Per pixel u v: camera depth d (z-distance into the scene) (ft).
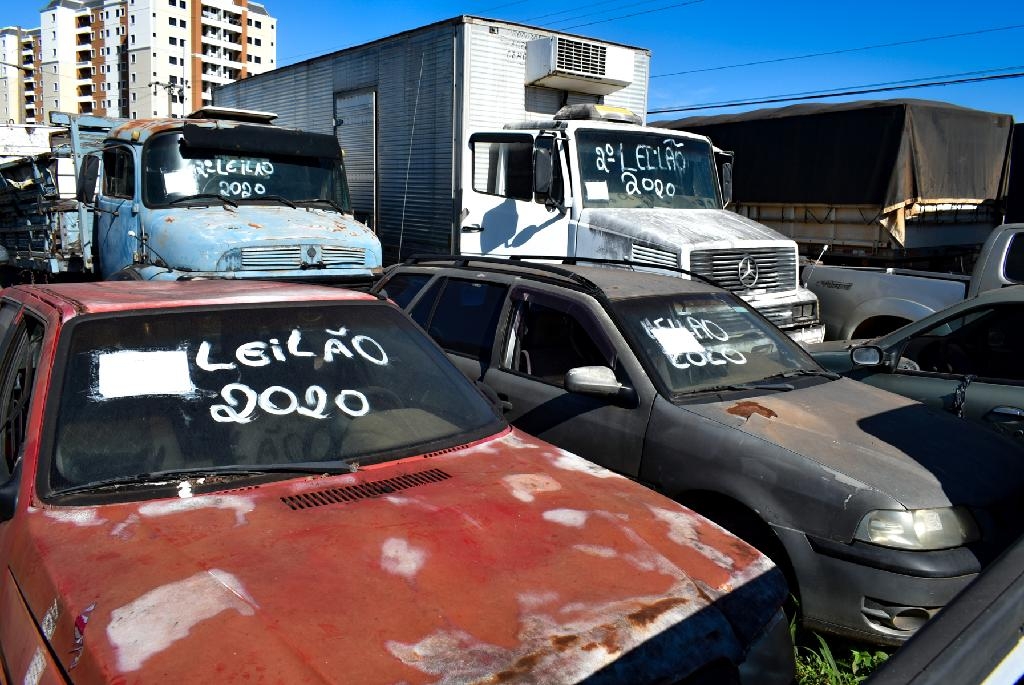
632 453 14.25
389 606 6.89
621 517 8.93
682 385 14.83
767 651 7.80
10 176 41.29
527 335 17.01
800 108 46.57
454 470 9.77
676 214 29.32
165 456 9.11
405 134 35.81
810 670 11.72
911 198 39.60
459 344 18.06
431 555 7.69
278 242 26.50
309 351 10.97
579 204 28.71
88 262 32.65
